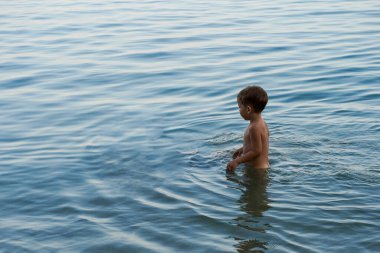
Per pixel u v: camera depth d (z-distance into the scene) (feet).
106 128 27.78
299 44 43.32
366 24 49.49
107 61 40.81
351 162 22.18
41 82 36.27
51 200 20.34
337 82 33.24
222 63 38.96
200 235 17.49
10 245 17.48
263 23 51.98
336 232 17.25
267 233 17.39
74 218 18.95
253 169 21.90
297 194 19.79
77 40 47.98
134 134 26.66
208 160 23.08
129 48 44.37
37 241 17.66
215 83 34.47
